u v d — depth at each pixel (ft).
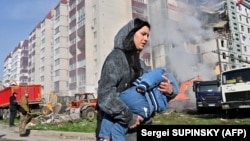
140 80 5.29
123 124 5.11
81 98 72.33
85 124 46.39
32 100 74.08
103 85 5.14
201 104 64.75
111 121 5.30
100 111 5.59
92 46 162.30
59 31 200.03
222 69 160.45
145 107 5.12
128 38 5.43
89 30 163.32
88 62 160.15
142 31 5.51
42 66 242.37
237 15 192.13
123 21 161.89
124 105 4.98
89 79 159.22
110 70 5.17
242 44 189.16
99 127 5.51
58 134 34.37
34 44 267.18
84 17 167.32
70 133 33.35
